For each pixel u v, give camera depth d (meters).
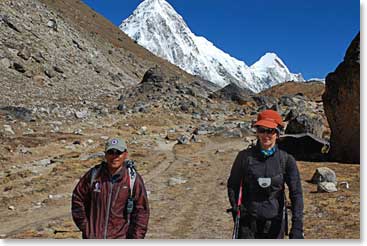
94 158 26.28
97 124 42.22
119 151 6.24
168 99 61.56
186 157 29.02
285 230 6.20
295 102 62.81
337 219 12.73
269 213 6.05
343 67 23.19
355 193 16.11
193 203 16.50
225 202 16.53
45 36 84.81
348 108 23.17
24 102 49.16
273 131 6.09
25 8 91.25
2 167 23.44
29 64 67.94
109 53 108.38
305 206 14.47
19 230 13.07
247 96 66.56
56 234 12.38
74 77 74.44
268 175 6.06
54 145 30.19
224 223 13.41
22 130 34.72
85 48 94.88
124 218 6.32
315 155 26.39
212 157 29.03
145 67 120.38
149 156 28.89
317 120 32.88
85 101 57.50
